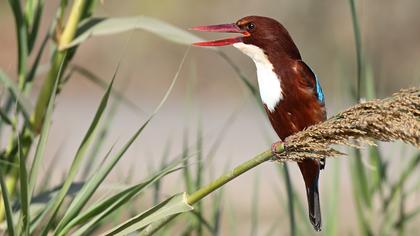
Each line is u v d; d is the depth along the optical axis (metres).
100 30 8.30
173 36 8.35
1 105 8.98
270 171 25.75
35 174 6.63
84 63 40.66
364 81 10.52
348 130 5.78
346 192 22.45
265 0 43.44
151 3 43.09
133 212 9.85
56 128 20.56
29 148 8.26
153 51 41.06
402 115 5.57
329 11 42.09
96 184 6.70
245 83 8.88
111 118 9.51
